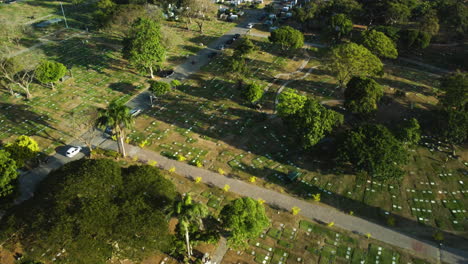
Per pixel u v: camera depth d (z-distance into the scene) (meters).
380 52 104.81
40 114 90.94
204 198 66.25
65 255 47.09
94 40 135.00
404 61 118.44
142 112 92.75
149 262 54.25
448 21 126.12
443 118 76.31
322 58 119.75
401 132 74.50
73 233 45.78
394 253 55.97
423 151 77.94
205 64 118.06
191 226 55.41
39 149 78.56
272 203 65.62
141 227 47.88
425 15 126.88
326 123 73.19
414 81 106.19
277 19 156.88
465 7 127.31
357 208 64.56
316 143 73.38
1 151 61.25
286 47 128.12
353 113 89.88
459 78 86.75
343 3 139.00
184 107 94.75
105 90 102.38
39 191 53.97
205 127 86.81
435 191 67.69
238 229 51.41
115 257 52.91
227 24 153.25
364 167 66.44
